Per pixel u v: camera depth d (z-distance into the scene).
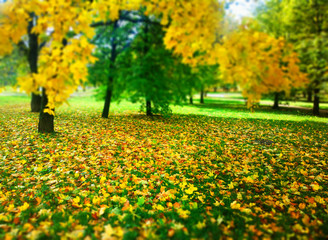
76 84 2.22
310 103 23.69
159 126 9.23
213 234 2.38
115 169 4.41
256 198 3.41
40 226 2.44
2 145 5.60
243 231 2.47
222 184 3.92
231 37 2.28
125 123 9.47
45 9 1.94
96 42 2.77
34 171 4.20
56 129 7.55
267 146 6.48
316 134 8.05
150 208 3.03
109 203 3.12
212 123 10.41
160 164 4.80
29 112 11.63
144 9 2.78
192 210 2.94
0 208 2.91
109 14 2.23
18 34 2.05
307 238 2.29
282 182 3.96
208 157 5.45
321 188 3.70
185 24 2.19
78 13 2.05
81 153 5.32
